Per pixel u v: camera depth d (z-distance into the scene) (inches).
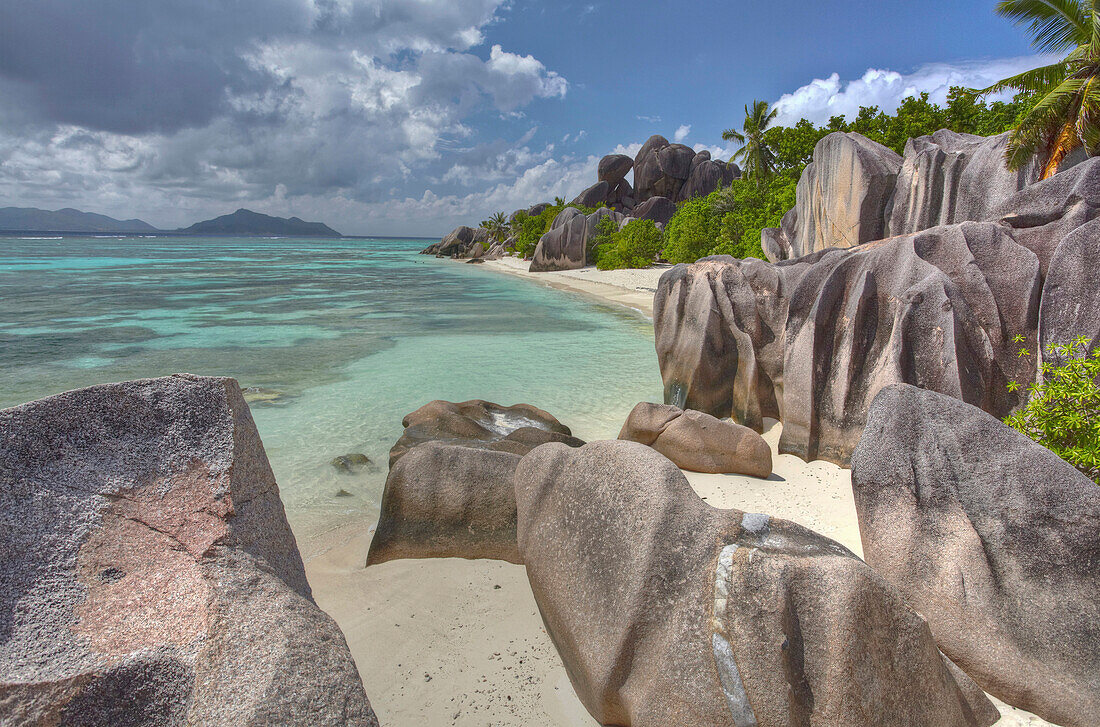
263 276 1892.2
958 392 270.1
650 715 126.3
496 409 407.5
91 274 1790.1
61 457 109.3
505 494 237.0
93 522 106.5
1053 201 295.1
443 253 3774.6
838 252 349.7
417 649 180.5
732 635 122.4
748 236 1317.7
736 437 303.0
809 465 313.3
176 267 2231.8
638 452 160.6
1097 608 146.8
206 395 125.6
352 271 2237.9
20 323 860.6
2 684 85.2
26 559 99.5
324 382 542.6
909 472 174.7
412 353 679.7
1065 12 523.8
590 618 146.2
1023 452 164.7
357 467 348.5
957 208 507.5
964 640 154.3
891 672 119.9
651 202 2593.5
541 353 682.2
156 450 117.3
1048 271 263.6
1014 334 273.1
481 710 154.6
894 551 170.2
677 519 143.9
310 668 92.0
